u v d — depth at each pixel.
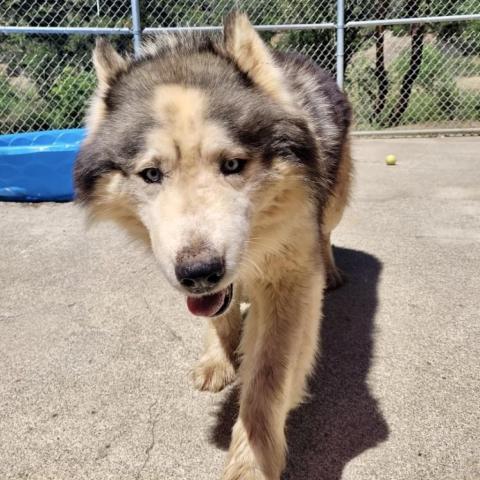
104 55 0.54
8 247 1.00
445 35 1.97
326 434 0.52
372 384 0.59
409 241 0.96
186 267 0.41
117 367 0.64
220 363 0.61
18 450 0.52
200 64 0.52
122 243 0.99
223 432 0.54
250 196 0.47
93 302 0.79
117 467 0.50
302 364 0.52
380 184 1.31
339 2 1.67
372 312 0.74
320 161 0.55
